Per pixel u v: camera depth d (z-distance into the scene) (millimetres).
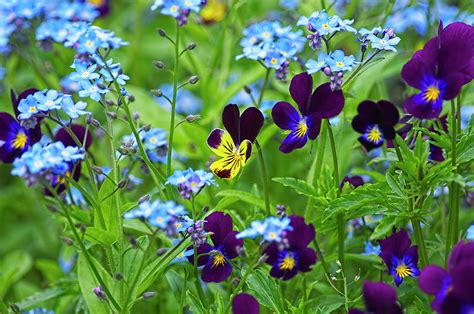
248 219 765
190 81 755
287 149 743
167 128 869
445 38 719
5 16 873
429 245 784
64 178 729
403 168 729
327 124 750
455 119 729
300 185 755
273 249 739
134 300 726
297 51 819
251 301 706
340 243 758
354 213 749
